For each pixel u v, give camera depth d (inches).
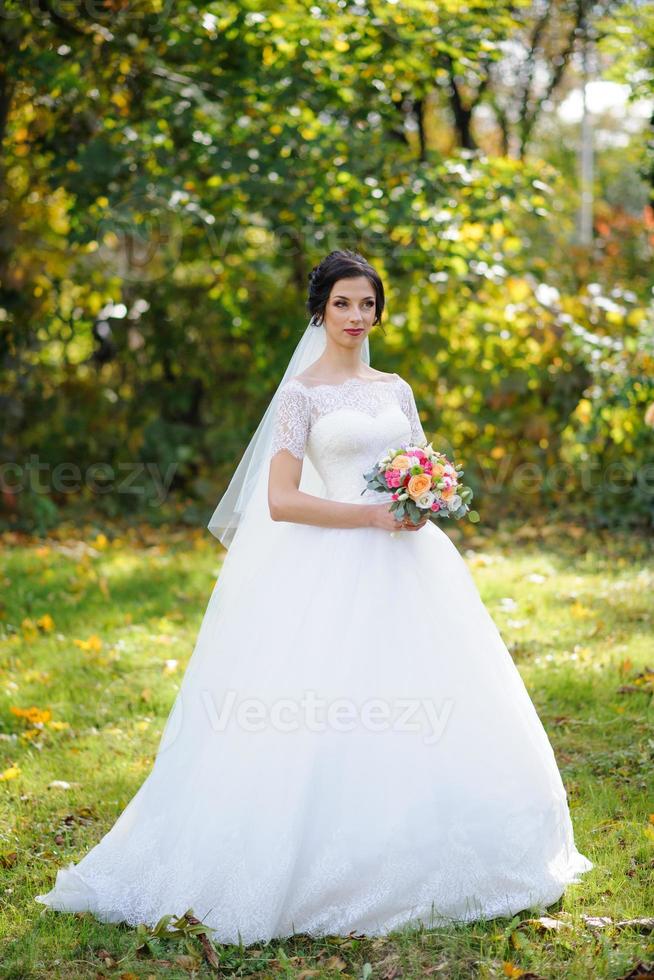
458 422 449.1
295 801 127.5
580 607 274.8
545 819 133.1
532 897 130.0
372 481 135.7
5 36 350.9
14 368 444.1
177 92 382.0
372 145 398.3
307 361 153.1
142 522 446.6
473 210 392.5
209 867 128.3
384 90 398.0
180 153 394.6
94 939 127.5
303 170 382.3
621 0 512.1
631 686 213.0
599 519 408.2
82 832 158.4
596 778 171.0
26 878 144.7
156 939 125.7
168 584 323.6
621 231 521.3
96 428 472.7
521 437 444.1
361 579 136.6
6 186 413.4
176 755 136.9
